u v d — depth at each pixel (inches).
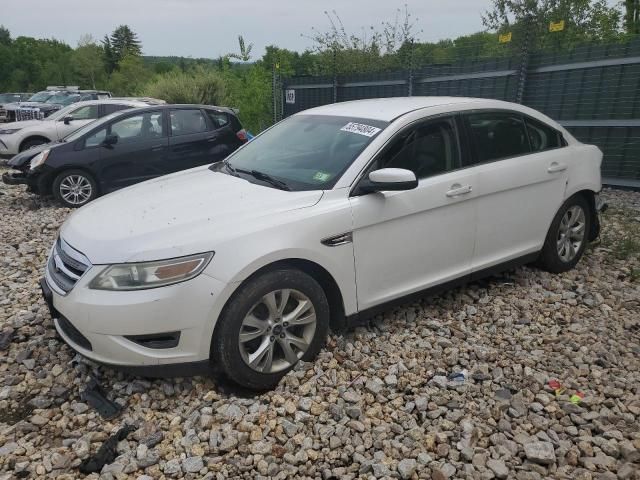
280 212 136.4
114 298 121.9
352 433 120.5
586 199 207.3
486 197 170.9
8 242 269.0
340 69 666.8
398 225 152.2
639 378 140.2
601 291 191.5
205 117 381.1
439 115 167.0
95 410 129.4
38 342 158.9
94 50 2581.2
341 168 150.4
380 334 161.8
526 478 107.4
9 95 1219.2
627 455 112.1
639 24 521.3
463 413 126.0
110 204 153.2
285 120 194.5
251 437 118.5
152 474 109.9
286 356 137.4
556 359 148.9
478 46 551.2
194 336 124.4
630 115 343.9
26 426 123.4
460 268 170.7
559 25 431.8
